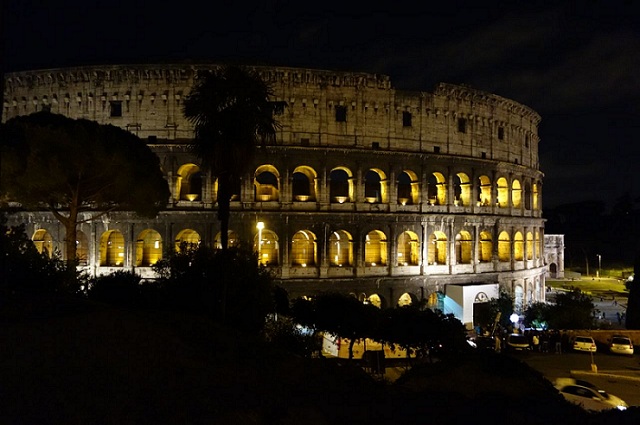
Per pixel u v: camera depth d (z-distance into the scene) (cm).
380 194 8844
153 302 4188
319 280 7494
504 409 2175
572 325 8319
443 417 2033
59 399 1623
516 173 9638
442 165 8438
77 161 5347
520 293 9575
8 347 2056
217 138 4506
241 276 4328
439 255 8581
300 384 2333
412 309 5153
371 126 7919
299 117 7606
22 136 5209
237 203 7438
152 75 7444
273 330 4459
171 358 2280
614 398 3850
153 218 6706
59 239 7438
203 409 1745
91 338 2328
